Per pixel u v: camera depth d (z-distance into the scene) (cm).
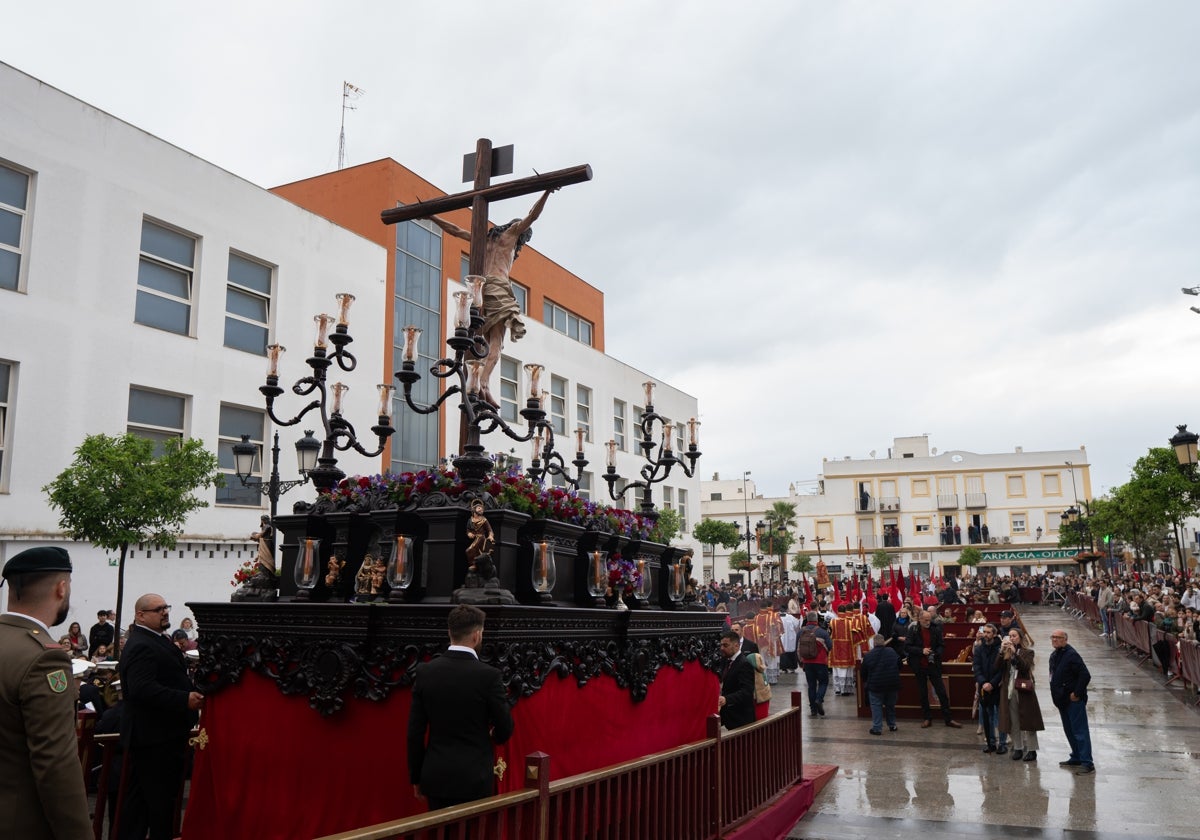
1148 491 3356
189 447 1397
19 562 298
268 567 592
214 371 1855
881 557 6881
